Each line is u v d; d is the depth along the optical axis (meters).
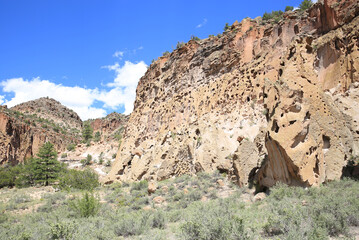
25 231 10.26
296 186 12.66
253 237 7.69
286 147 12.66
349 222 8.23
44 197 26.47
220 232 7.70
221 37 37.78
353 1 23.36
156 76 48.47
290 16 29.23
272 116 14.06
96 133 121.75
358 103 18.28
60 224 9.74
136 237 9.85
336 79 21.47
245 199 14.73
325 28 25.33
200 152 25.00
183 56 41.47
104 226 11.47
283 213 9.11
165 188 21.66
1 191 37.84
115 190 26.58
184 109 35.09
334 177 13.02
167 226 11.32
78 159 67.19
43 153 45.50
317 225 7.63
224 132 26.34
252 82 28.16
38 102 157.38
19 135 85.06
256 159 18.02
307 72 15.38
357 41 20.88
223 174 21.75
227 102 29.48
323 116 14.52
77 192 28.66
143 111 44.59
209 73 35.91
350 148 14.92
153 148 34.34
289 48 16.75
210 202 14.75
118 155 43.69
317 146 13.12
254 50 31.06
